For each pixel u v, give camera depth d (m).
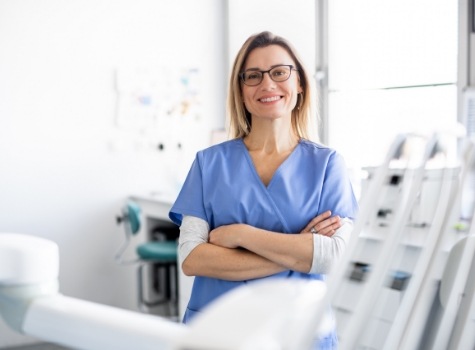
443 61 3.04
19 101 3.50
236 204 1.15
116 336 0.36
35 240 0.43
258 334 0.26
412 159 0.45
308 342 0.32
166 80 3.93
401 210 0.44
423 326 0.52
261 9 3.98
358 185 1.80
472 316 0.56
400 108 3.29
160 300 3.87
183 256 1.16
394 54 3.32
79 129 3.67
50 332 0.39
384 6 3.37
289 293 0.30
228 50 4.08
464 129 0.48
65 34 3.61
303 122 1.25
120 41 3.78
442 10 3.03
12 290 0.41
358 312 0.42
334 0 3.69
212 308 0.28
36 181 3.57
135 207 3.35
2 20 3.44
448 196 0.48
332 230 1.13
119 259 3.66
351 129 3.61
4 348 3.44
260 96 1.15
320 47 3.73
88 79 3.69
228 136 1.27
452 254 0.53
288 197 1.15
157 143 3.91
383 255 0.43
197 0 4.03
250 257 1.11
